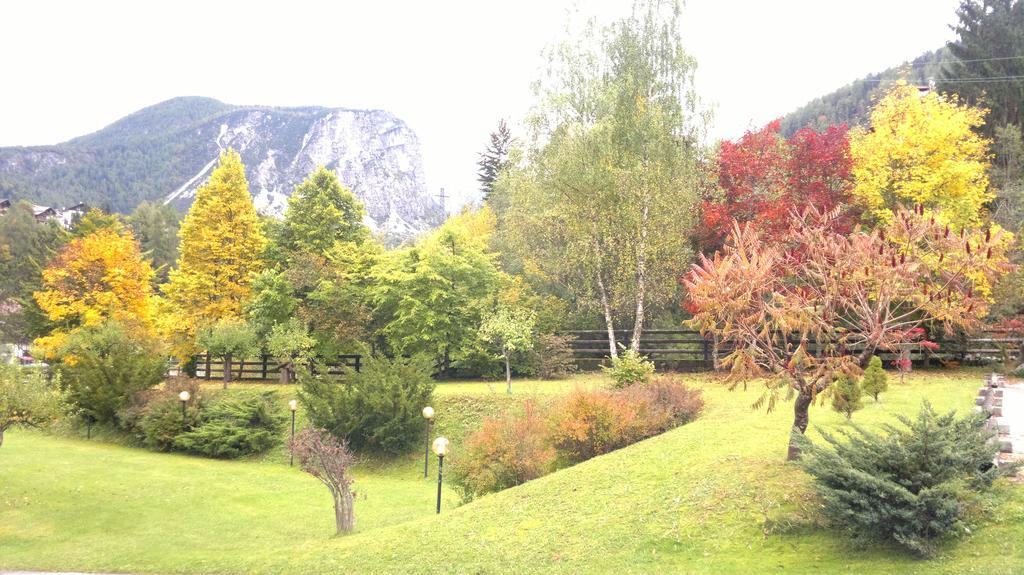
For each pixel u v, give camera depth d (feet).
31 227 244.83
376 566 37.24
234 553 45.70
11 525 53.72
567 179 93.04
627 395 63.57
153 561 44.50
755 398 68.64
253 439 83.25
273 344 97.25
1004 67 113.39
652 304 103.04
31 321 119.24
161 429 86.22
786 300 35.63
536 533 37.81
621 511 38.06
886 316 35.91
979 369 77.61
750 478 37.47
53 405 60.29
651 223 93.61
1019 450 34.37
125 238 116.16
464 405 82.94
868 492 27.48
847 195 80.33
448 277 101.30
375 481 72.08
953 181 77.25
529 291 109.40
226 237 112.68
